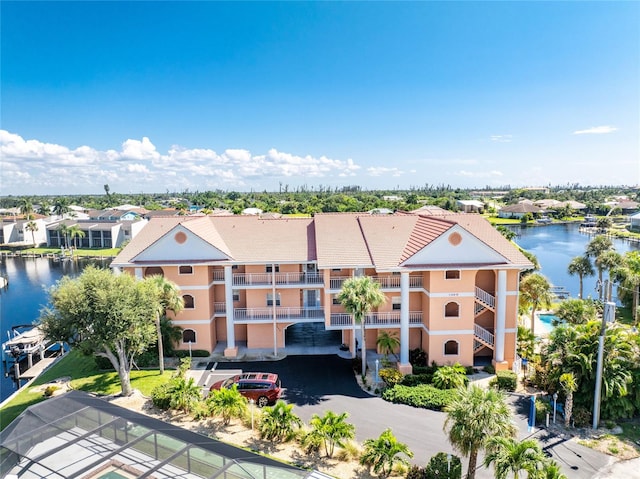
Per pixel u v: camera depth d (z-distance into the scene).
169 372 34.50
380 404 30.02
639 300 51.72
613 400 26.98
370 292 32.41
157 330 33.59
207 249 37.41
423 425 27.17
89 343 28.14
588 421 26.98
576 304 36.94
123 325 27.56
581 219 171.62
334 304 39.03
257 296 39.50
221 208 166.88
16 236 126.44
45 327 28.05
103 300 27.55
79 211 161.88
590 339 27.98
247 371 35.31
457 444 19.27
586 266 57.97
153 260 37.03
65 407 19.83
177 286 35.31
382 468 21.75
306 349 39.78
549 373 30.06
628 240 119.38
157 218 42.94
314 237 41.09
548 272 83.38
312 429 25.31
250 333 39.84
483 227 40.09
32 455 16.44
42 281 84.00
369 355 38.22
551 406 29.16
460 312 35.56
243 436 24.72
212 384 32.50
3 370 42.97
